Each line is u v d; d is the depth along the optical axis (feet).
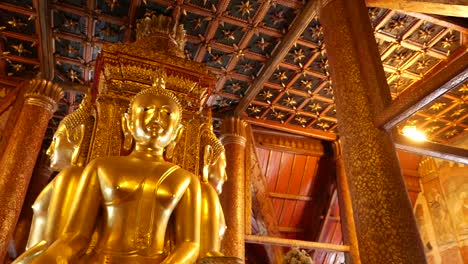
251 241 29.01
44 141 35.27
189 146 12.73
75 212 9.41
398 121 14.76
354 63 17.44
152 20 17.40
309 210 38.32
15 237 30.96
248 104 32.37
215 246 10.62
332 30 19.47
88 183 9.85
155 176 10.16
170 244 10.16
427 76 30.45
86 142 11.95
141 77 12.87
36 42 26.35
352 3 19.29
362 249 13.85
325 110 34.22
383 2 20.61
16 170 23.54
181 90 13.29
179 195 10.25
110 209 9.67
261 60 28.60
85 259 8.98
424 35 27.02
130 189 9.75
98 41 26.45
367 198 14.17
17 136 24.98
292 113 34.45
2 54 27.25
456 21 25.53
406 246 12.90
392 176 14.24
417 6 20.20
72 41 26.48
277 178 37.04
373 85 16.21
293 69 29.76
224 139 31.89
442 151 16.98
